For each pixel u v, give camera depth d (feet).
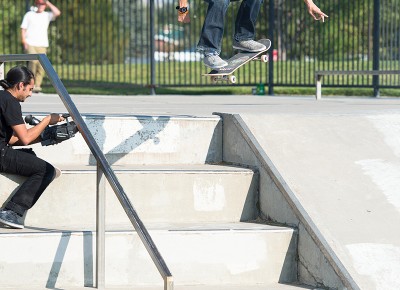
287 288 39.55
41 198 41.55
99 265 38.24
